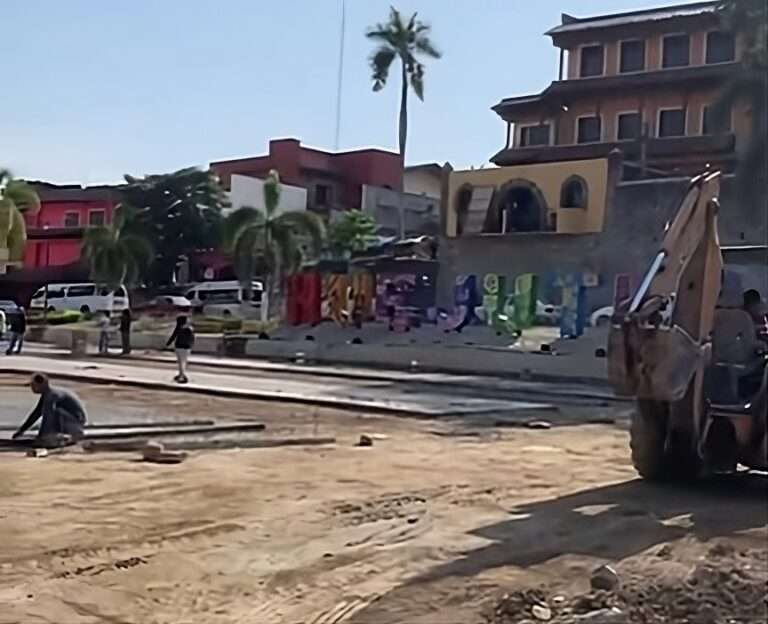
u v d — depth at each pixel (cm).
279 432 1931
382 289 5178
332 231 6656
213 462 1516
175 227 7119
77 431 1673
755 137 3950
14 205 6241
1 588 830
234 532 1056
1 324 5062
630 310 1233
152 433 1797
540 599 819
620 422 2345
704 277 1283
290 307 5425
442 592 850
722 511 1221
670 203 4494
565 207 4797
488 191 5034
